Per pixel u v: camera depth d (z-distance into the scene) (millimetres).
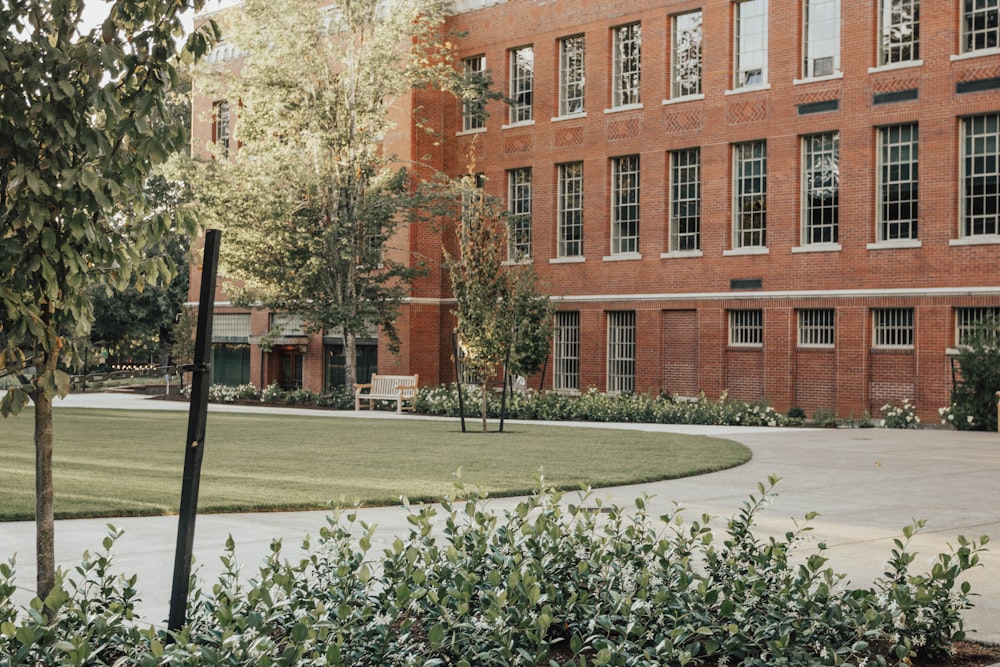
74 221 5797
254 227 40062
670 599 6133
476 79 41312
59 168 5828
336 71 47406
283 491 14242
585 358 41562
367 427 28703
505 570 6496
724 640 6004
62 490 14172
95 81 5848
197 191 40094
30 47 5797
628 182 40812
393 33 40562
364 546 6059
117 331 64938
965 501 14070
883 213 34156
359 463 18281
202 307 5805
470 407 37250
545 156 42844
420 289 45531
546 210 42844
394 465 17906
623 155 40594
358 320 40875
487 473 16562
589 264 41469
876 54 34312
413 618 6047
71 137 5758
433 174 45438
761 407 33625
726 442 23406
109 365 66938
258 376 52094
